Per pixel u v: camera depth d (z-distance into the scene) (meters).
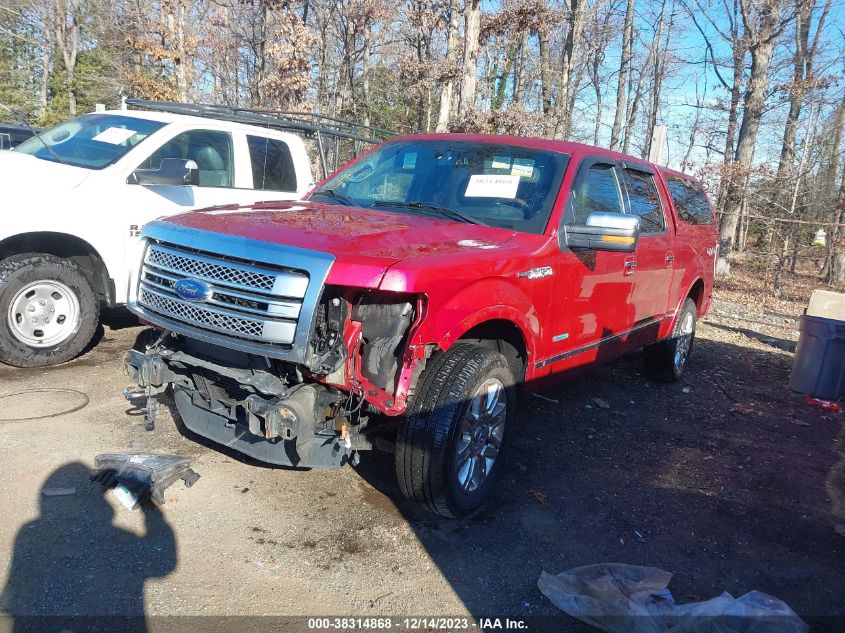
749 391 7.12
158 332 3.92
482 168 4.67
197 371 3.61
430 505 3.53
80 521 3.38
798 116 22.61
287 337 3.05
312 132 10.32
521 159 4.68
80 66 32.19
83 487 3.68
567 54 24.22
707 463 4.99
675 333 6.67
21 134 10.60
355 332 3.16
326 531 3.53
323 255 3.08
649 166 6.02
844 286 16.08
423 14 18.66
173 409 4.79
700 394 6.82
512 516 3.91
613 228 4.08
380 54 30.42
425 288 3.15
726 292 15.24
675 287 6.35
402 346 3.25
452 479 3.49
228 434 3.62
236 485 3.89
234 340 3.17
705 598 3.28
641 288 5.55
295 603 2.96
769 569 3.62
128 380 5.30
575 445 5.08
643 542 3.77
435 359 3.54
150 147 6.15
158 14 28.47
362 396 3.18
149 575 3.03
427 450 3.38
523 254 3.90
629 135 35.16
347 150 14.72
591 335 4.89
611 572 3.33
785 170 17.59
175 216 3.75
